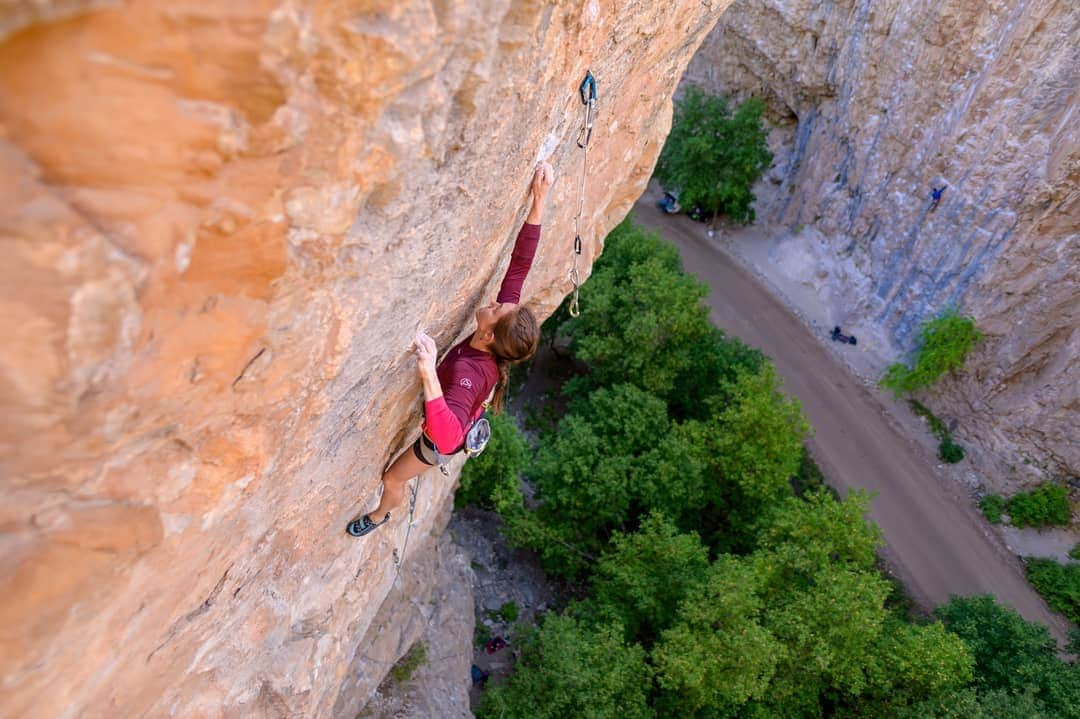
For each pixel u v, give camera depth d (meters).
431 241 3.14
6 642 1.94
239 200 1.91
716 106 29.36
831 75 27.33
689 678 13.59
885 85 24.42
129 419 1.99
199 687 3.55
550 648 14.41
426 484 6.74
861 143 25.94
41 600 1.97
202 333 2.07
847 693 15.52
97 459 1.96
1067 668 16.02
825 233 28.28
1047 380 20.89
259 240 2.05
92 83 1.50
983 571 20.56
